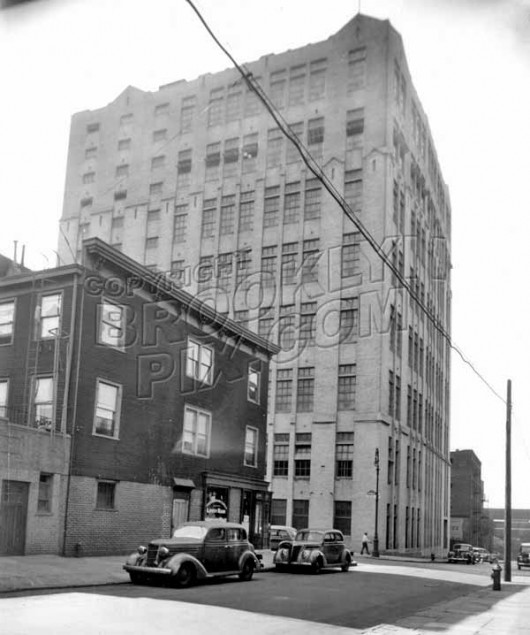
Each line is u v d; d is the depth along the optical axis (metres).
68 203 67.62
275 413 54.03
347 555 25.70
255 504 34.06
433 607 15.29
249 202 59.16
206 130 62.69
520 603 17.34
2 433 20.28
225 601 13.92
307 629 10.62
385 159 53.59
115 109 67.81
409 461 57.72
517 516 156.00
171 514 27.59
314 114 57.34
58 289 24.17
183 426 28.92
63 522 22.22
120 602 12.98
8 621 9.99
